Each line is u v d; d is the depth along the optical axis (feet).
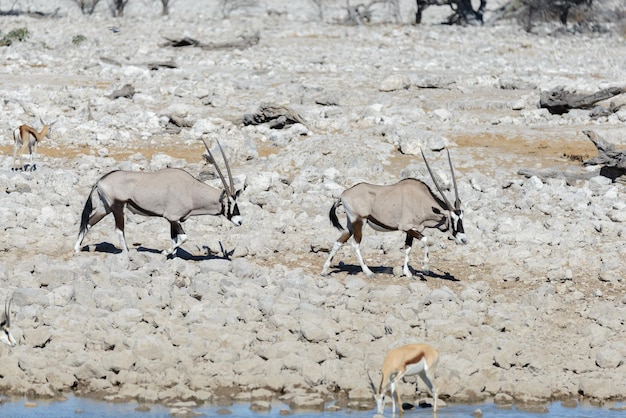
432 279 177.27
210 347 142.41
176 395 132.05
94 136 287.48
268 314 153.38
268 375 136.56
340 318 153.58
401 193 170.71
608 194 237.45
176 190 172.14
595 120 322.55
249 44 509.35
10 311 151.64
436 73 428.97
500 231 206.28
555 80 404.36
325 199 230.07
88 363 135.95
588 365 144.36
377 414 122.52
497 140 293.43
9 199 216.54
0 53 456.45
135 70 396.78
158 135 293.02
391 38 586.45
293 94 350.02
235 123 304.71
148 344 138.31
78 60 442.50
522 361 143.33
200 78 393.09
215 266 170.40
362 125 303.89
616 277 178.09
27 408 127.44
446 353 143.13
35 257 177.88
